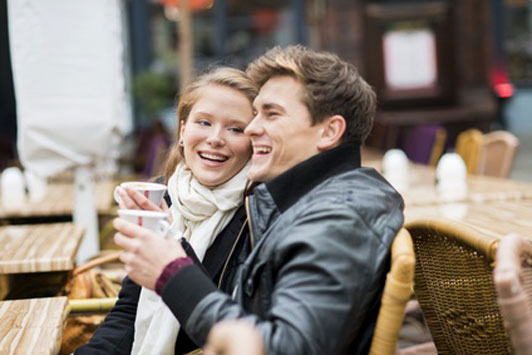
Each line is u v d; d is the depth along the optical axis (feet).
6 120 34.58
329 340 3.95
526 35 40.04
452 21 35.06
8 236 9.05
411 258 4.08
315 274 4.07
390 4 34.96
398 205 4.64
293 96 4.72
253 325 3.98
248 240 5.43
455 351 5.38
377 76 35.40
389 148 21.13
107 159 11.85
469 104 35.65
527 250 4.15
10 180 13.70
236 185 5.76
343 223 4.20
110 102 11.35
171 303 4.20
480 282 5.01
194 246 5.59
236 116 5.81
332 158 4.69
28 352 4.57
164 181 6.46
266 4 38.06
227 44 38.34
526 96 40.19
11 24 10.98
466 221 8.44
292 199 4.65
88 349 5.80
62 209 12.21
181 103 6.14
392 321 4.09
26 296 8.40
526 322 3.57
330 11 35.35
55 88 11.14
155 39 37.81
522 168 31.04
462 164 11.81
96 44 11.23
